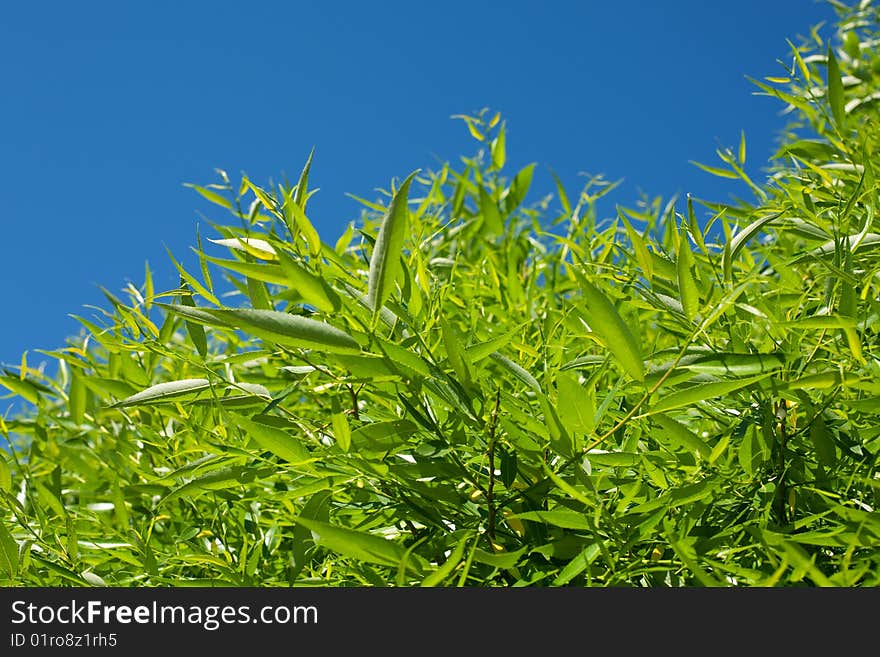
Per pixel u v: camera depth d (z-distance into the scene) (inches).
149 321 44.1
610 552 33.3
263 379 49.2
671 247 55.1
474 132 85.0
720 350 38.2
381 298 32.3
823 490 35.9
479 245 81.1
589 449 33.1
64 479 61.2
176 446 48.1
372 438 35.9
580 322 48.1
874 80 64.1
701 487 32.4
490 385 40.9
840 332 37.1
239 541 45.6
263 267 33.6
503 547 35.4
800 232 44.7
